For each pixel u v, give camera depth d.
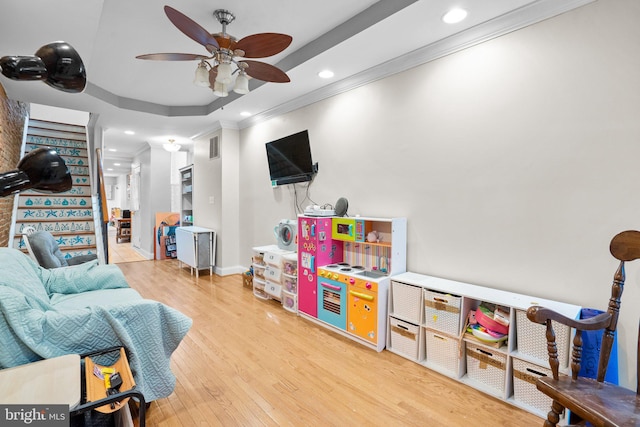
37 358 1.43
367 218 2.76
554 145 1.94
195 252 4.87
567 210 1.91
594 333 1.62
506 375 1.89
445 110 2.45
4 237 3.36
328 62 2.77
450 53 2.40
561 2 1.87
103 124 4.89
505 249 2.16
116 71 3.29
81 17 2.08
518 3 1.94
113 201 13.42
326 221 3.08
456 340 2.13
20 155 4.40
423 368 2.27
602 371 1.36
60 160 1.17
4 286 1.45
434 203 2.54
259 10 2.27
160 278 4.87
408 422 1.71
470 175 2.32
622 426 1.03
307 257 3.12
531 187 2.04
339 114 3.30
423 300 2.32
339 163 3.32
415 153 2.66
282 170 3.84
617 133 1.73
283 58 2.98
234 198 5.02
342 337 2.77
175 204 7.07
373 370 2.24
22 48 2.46
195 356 2.42
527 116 2.04
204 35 1.79
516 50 2.07
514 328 1.89
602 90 1.77
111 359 1.60
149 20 2.38
